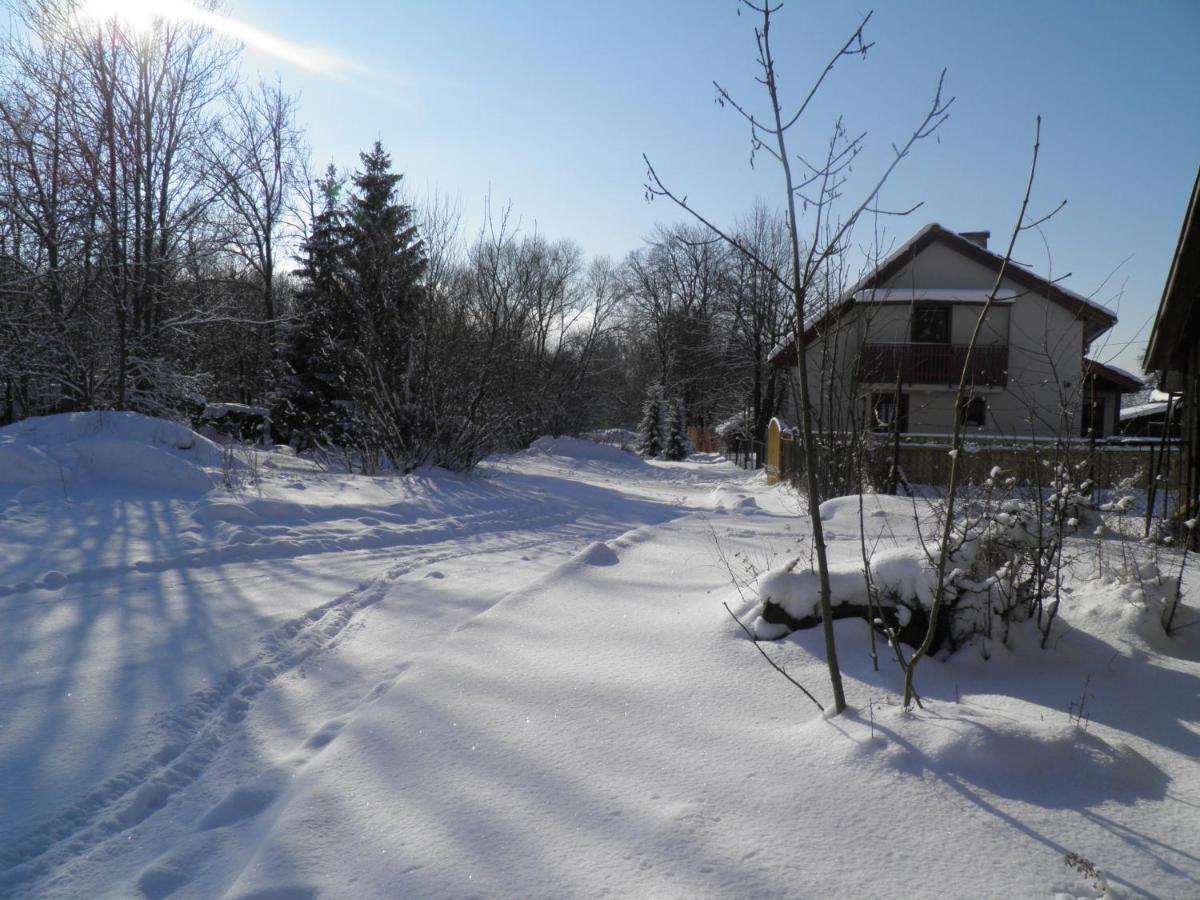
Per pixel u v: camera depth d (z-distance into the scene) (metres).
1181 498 8.83
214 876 2.48
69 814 2.87
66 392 14.67
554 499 13.56
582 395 40.97
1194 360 9.07
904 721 3.15
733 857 2.37
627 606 5.11
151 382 14.92
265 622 5.17
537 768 2.96
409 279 14.73
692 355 49.56
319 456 14.49
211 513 8.04
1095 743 2.94
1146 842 2.46
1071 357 21.47
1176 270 8.45
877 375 14.27
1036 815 2.59
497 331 15.29
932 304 22.50
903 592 4.25
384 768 2.99
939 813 2.60
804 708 3.50
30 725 3.55
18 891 2.44
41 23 14.20
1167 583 4.70
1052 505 4.71
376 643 4.86
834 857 2.37
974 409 22.39
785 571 4.42
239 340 27.73
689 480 24.91
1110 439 13.30
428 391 14.10
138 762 3.27
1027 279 21.84
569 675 3.87
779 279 3.37
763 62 3.35
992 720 3.06
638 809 2.65
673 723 3.33
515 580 6.71
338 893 2.26
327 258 16.75
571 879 2.28
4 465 8.53
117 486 8.88
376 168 21.70
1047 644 4.27
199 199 17.94
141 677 4.16
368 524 9.00
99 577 6.07
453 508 10.80
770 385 31.95
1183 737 3.31
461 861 2.39
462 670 3.95
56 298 14.38
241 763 3.30
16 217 13.79
